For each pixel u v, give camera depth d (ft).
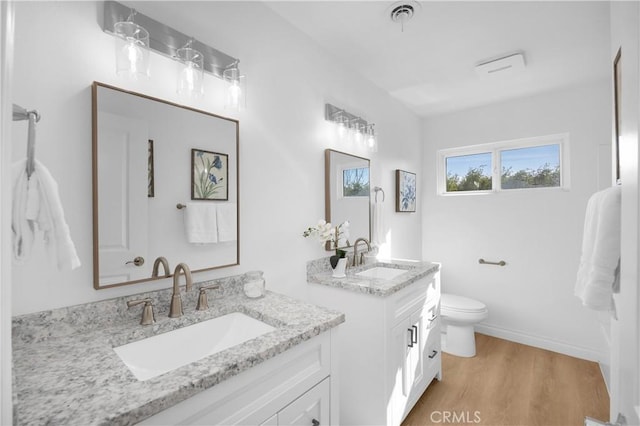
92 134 3.55
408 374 6.32
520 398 7.05
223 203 4.90
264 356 3.08
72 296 3.41
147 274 3.99
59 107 3.34
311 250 6.69
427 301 7.29
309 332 3.60
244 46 5.34
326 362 3.97
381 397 5.57
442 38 6.63
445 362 8.70
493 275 10.43
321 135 6.96
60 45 3.35
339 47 7.02
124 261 3.78
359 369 5.85
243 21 5.33
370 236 8.66
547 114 9.52
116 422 2.10
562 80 8.60
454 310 8.93
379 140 9.16
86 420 2.06
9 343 1.51
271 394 3.27
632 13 1.66
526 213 9.87
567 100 9.21
